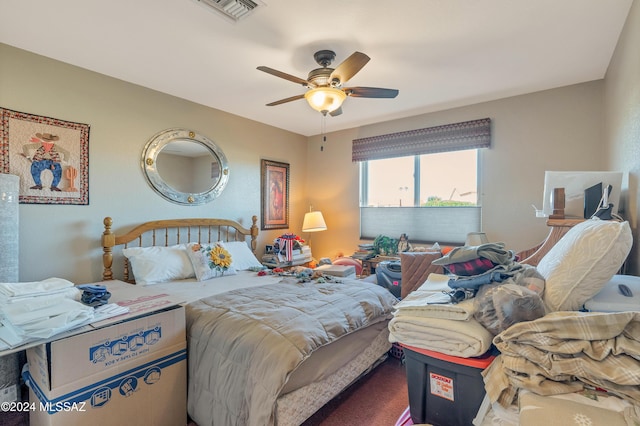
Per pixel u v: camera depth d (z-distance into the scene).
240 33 2.03
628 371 0.75
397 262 3.15
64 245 2.46
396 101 3.23
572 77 2.66
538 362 0.86
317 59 2.26
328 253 4.52
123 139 2.79
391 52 2.25
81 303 1.49
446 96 3.09
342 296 2.10
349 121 4.00
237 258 3.26
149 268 2.63
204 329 1.71
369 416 1.77
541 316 0.98
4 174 1.97
